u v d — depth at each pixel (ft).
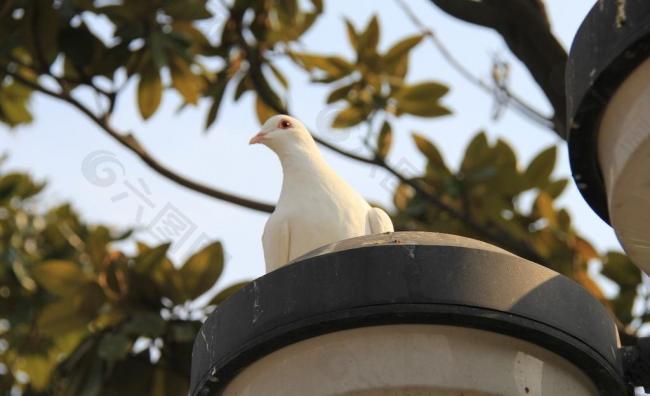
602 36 15.99
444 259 16.43
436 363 16.37
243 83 44.75
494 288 16.38
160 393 37.58
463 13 35.35
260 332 16.89
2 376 51.44
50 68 41.57
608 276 41.88
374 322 16.49
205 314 38.24
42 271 38.55
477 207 43.32
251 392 17.63
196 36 44.24
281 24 44.96
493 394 16.30
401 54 43.39
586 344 16.96
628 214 16.88
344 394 16.46
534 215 43.14
